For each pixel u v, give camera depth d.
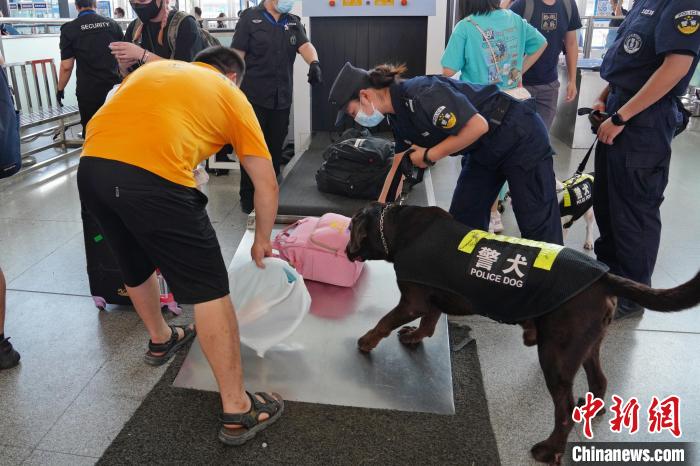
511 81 3.21
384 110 2.18
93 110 4.72
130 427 1.92
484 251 1.83
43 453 1.82
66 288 2.88
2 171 2.29
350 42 4.98
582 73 5.68
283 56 3.75
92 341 2.44
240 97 1.81
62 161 5.14
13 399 2.07
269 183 1.90
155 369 2.25
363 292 2.71
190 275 1.73
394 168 2.29
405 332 2.37
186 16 3.25
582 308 1.66
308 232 2.82
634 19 2.43
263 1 3.74
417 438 1.87
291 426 1.92
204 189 4.41
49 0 10.27
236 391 1.83
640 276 2.62
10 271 3.05
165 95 1.67
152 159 1.63
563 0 3.67
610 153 2.53
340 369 2.20
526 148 2.26
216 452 1.81
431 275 1.90
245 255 2.98
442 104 2.00
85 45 4.50
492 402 2.07
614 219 2.60
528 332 2.05
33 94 5.35
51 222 3.75
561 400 1.72
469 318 2.62
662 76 2.23
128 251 1.99
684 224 3.77
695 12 2.12
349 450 1.82
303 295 2.19
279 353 2.28
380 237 2.07
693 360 2.31
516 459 1.81
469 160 2.57
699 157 5.44
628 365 2.28
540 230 2.39
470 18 3.09
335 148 3.63
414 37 4.95
